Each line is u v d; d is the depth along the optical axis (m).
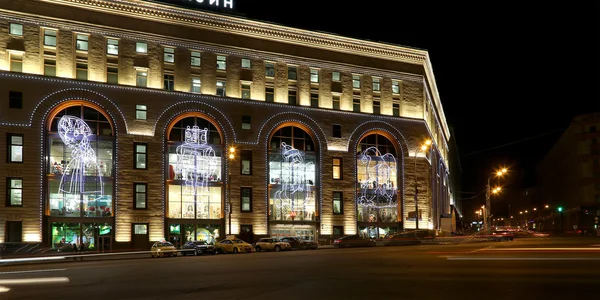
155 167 59.12
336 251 47.16
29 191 53.03
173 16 61.84
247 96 65.88
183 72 62.12
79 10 57.44
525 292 16.66
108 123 57.91
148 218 58.16
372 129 72.56
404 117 74.94
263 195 64.75
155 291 18.55
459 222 166.12
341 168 70.06
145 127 59.19
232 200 62.84
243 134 64.56
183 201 60.53
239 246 51.91
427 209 74.88
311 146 69.31
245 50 66.06
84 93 56.44
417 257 34.22
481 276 21.45
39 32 55.50
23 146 53.44
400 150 74.19
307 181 68.25
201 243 52.81
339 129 70.62
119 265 33.72
